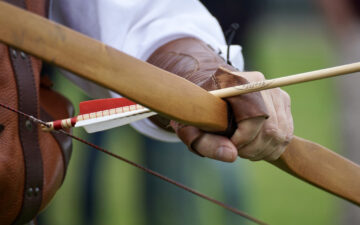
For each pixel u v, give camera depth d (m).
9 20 3.37
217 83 3.56
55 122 3.54
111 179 7.82
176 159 4.80
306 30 14.86
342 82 5.40
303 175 3.70
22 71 3.69
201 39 3.86
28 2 3.72
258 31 5.63
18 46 3.37
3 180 3.67
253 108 3.54
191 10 3.94
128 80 3.44
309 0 8.78
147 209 4.88
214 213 5.38
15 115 3.68
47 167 3.74
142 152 4.87
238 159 5.09
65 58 3.40
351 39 5.01
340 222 6.18
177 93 3.49
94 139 5.32
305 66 14.53
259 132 3.58
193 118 3.51
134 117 3.53
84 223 5.43
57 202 6.48
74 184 6.67
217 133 3.57
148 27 3.87
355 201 3.73
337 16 4.94
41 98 3.82
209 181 4.94
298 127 11.64
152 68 3.47
